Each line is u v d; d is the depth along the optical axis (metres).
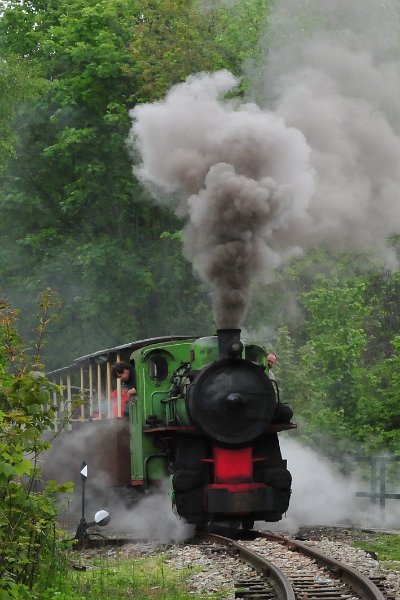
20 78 48.53
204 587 18.36
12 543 15.20
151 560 21.69
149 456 27.44
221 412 24.89
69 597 16.56
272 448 25.97
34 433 14.83
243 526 26.00
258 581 18.45
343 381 41.38
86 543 24.31
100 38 54.44
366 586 16.84
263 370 25.41
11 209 56.12
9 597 13.72
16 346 17.83
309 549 20.98
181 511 25.17
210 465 25.44
